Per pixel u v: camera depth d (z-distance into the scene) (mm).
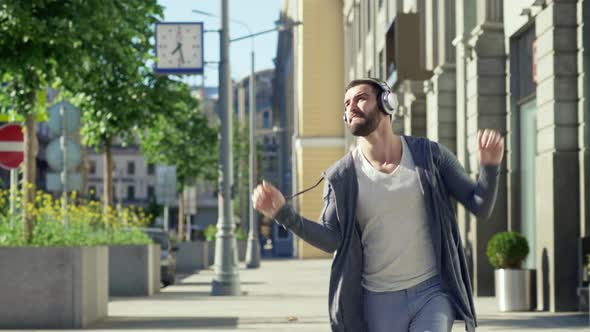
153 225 69000
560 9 16703
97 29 15383
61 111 17312
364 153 5301
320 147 60844
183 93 26391
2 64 15594
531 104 19469
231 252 23938
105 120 24750
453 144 24875
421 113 28625
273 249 78250
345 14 59594
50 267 14883
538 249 17234
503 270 17188
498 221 21047
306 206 60406
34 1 14852
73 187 17344
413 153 5242
